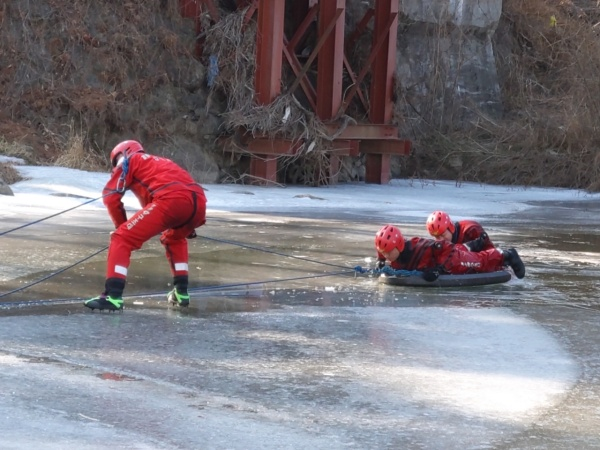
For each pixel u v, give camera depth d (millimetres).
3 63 40188
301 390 10031
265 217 28859
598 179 51375
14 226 23188
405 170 55750
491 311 14984
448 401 9805
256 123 41094
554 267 20578
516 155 54531
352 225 27500
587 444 8555
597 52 59969
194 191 13891
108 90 41125
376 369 11016
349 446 8305
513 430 8906
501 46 63875
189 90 43188
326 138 42406
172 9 43344
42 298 14633
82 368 10547
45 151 38594
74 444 8062
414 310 14883
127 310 14039
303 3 48781
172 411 9117
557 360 11758
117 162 14031
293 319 13836
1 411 8844
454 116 57812
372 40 51250
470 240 18422
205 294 15773
